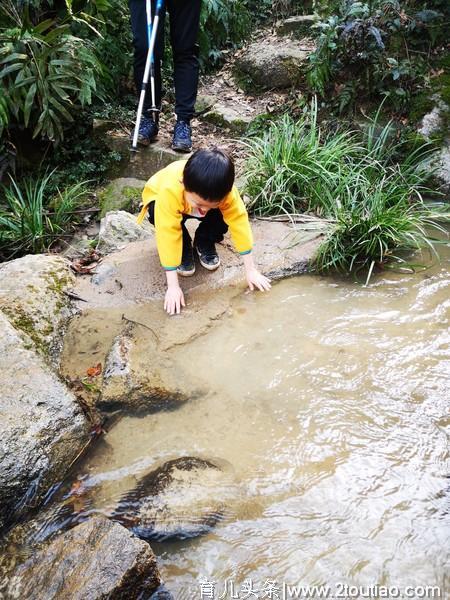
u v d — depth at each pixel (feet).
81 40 12.51
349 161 12.30
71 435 6.53
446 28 14.24
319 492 6.06
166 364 7.70
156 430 6.88
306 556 5.47
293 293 9.32
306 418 6.98
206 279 9.34
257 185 11.44
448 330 8.37
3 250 11.18
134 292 9.00
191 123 15.23
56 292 8.77
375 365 7.73
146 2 11.95
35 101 12.87
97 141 13.88
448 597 5.11
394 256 10.27
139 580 5.05
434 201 12.10
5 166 13.00
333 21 14.15
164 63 16.38
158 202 7.98
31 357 7.09
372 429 6.80
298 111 14.83
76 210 12.42
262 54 16.22
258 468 6.33
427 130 13.02
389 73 13.43
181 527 5.69
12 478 5.87
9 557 5.46
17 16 12.71
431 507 5.88
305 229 10.57
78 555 5.14
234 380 7.54
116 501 6.00
